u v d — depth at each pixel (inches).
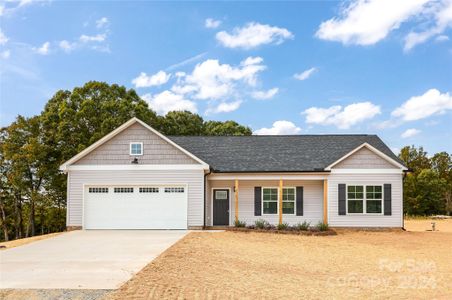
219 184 994.1
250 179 962.7
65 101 1533.0
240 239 788.6
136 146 944.3
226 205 992.2
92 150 944.9
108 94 1589.6
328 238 839.1
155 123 1678.2
